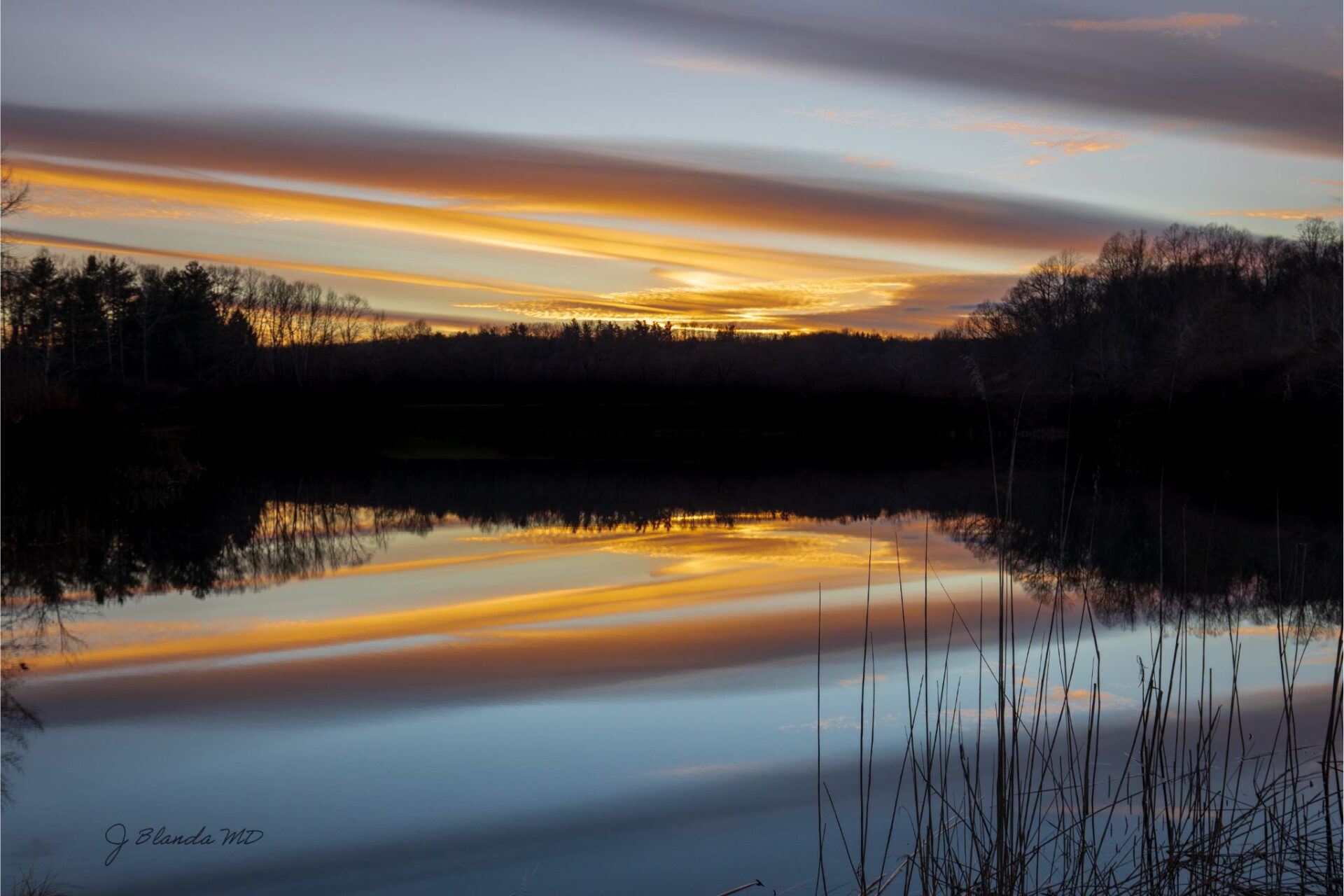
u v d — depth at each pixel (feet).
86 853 18.25
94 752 23.47
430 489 100.94
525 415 211.82
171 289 190.70
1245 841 15.92
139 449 93.30
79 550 58.23
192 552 57.82
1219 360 97.35
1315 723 23.52
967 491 92.53
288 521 73.26
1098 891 15.17
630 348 222.89
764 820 19.36
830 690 27.68
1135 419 99.76
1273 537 57.21
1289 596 39.40
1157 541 56.54
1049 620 36.24
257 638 35.40
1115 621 35.50
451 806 20.27
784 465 135.74
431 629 36.68
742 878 16.97
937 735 15.92
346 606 41.73
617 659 31.83
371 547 59.93
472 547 59.72
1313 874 15.11
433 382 212.84
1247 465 91.40
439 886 16.96
